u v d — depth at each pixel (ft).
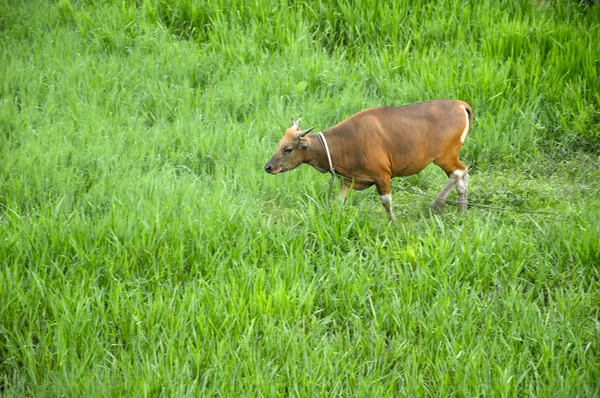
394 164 55.93
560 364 45.96
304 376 44.04
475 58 74.13
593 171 64.08
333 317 49.80
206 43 79.00
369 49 78.28
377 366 46.09
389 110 55.98
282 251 53.93
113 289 50.14
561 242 54.13
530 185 62.13
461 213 58.44
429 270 51.62
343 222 55.11
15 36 80.64
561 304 49.24
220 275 51.19
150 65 74.33
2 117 67.10
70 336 46.44
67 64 75.25
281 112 68.33
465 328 47.73
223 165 63.05
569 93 70.33
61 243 52.47
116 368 44.80
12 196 58.13
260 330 48.08
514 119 68.80
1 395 44.73
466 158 66.74
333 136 55.47
